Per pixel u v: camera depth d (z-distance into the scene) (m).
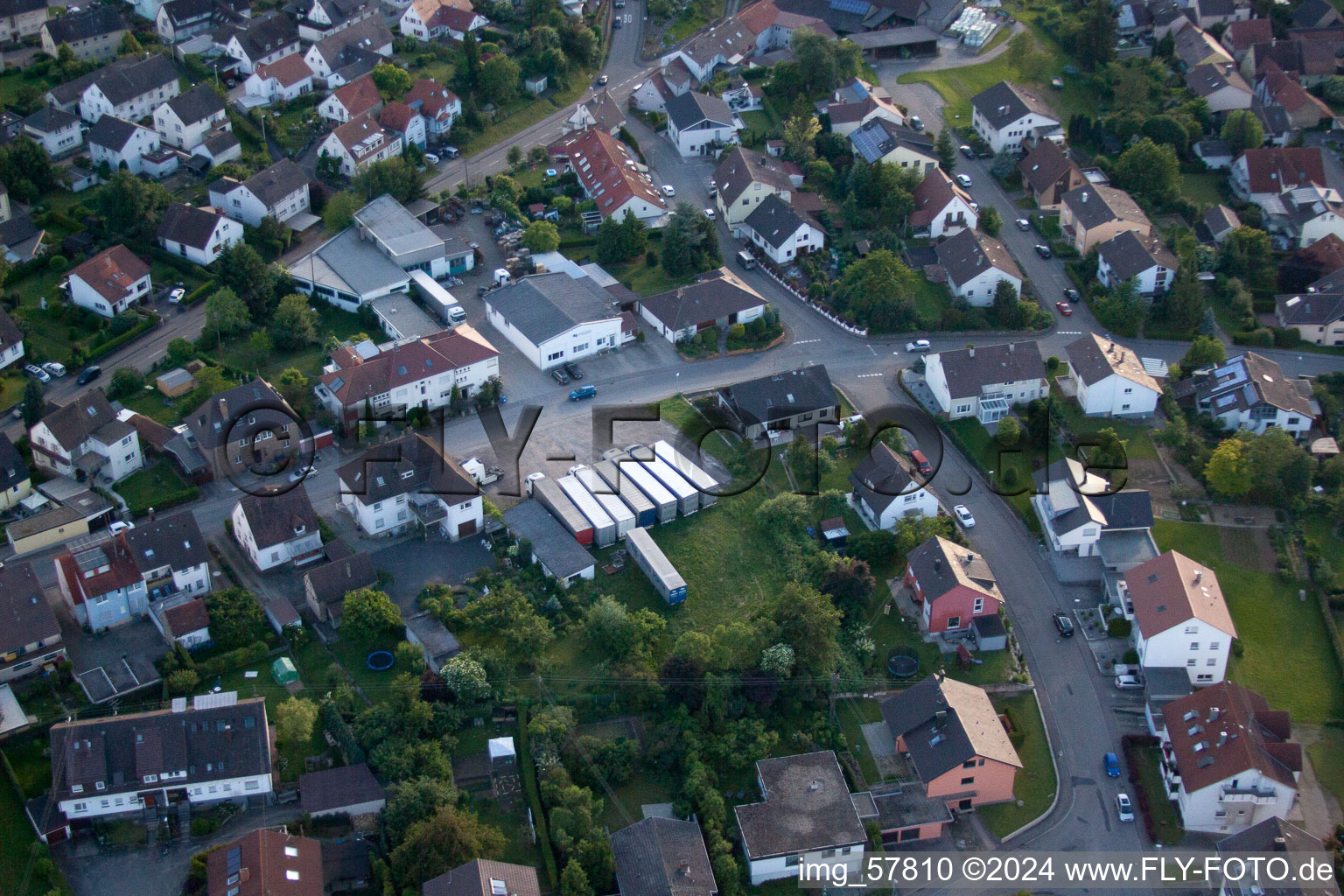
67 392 171.00
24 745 125.31
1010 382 178.25
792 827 122.19
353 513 154.62
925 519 158.12
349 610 136.88
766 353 190.38
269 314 187.62
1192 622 139.62
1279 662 147.50
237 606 138.38
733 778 130.12
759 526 158.25
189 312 188.00
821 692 138.12
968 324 196.75
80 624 138.62
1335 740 139.00
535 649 138.50
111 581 136.38
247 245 189.62
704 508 161.62
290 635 137.38
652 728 133.12
